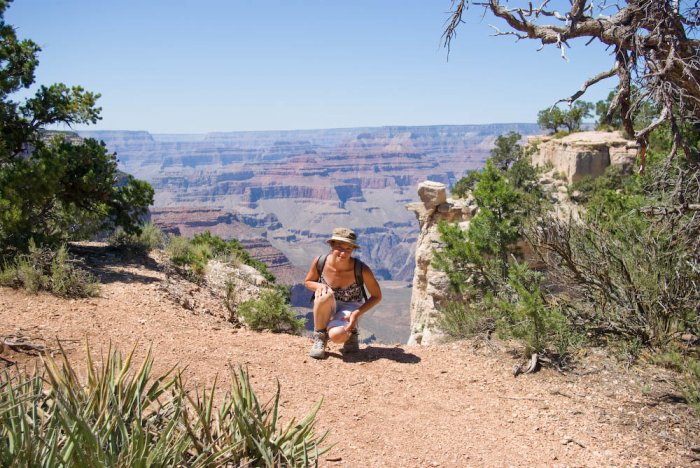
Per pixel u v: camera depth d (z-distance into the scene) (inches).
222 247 817.5
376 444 187.0
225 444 115.1
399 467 171.8
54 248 434.6
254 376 238.4
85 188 517.3
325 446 181.2
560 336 279.3
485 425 208.1
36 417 99.7
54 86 549.6
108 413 105.4
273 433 122.9
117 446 101.4
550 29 267.9
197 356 255.1
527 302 275.1
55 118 561.9
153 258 568.1
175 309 378.3
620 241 311.7
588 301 314.0
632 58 253.4
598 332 294.7
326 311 269.4
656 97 237.3
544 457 183.6
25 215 456.8
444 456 181.5
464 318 328.8
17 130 544.4
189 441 106.2
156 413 117.6
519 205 361.1
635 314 295.7
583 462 180.7
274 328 358.9
